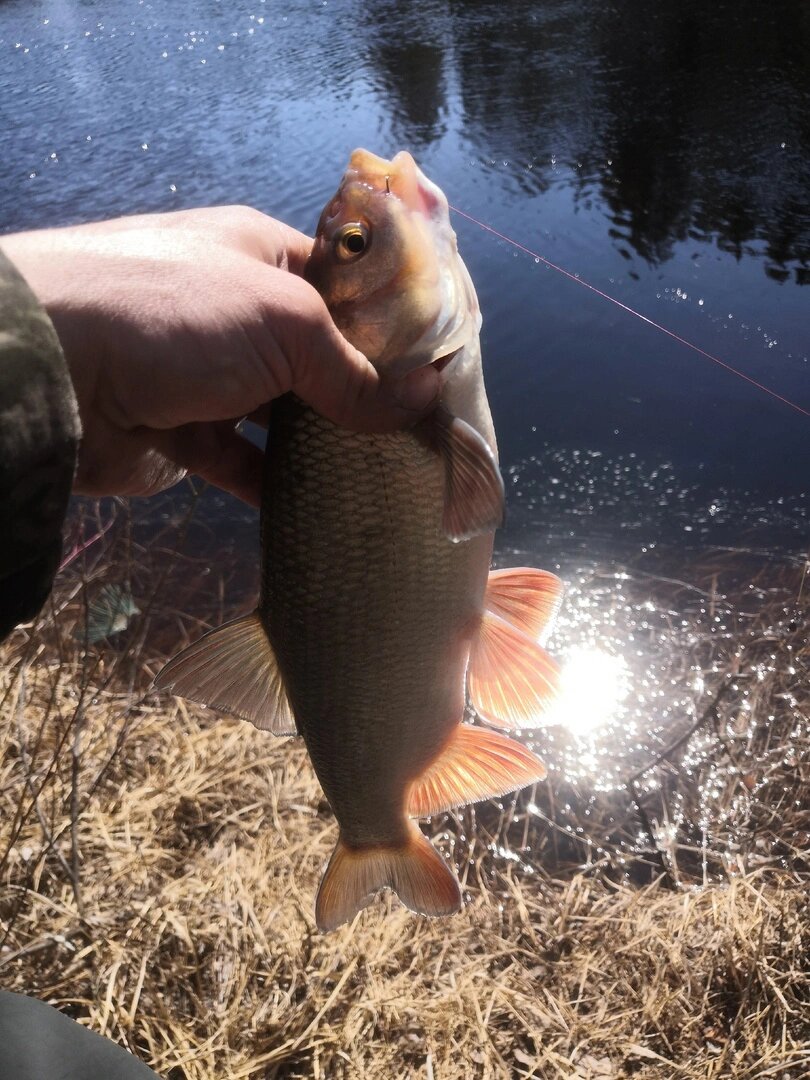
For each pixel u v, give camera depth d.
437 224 0.32
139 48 3.09
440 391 0.32
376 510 0.32
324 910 0.39
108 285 0.28
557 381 1.20
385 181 0.31
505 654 0.36
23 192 1.89
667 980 0.55
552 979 0.56
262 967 0.54
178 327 0.28
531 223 1.56
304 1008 0.51
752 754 0.71
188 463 0.36
